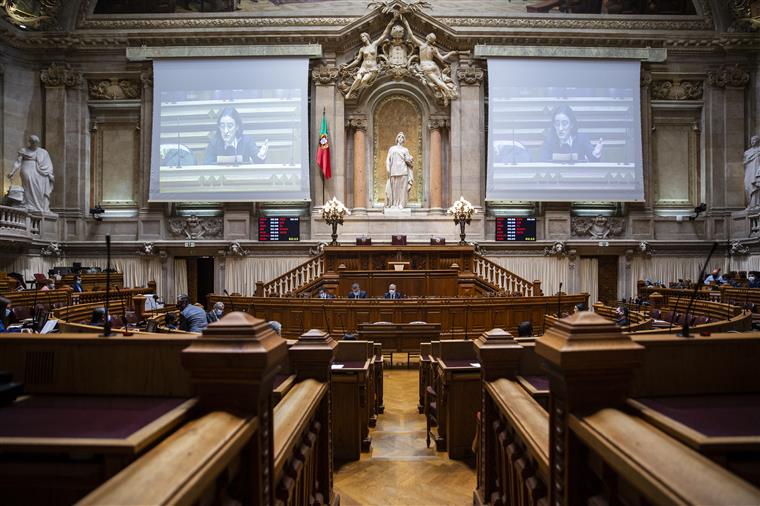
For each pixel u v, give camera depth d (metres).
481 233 17.91
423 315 11.34
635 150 18.03
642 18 18.22
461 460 5.08
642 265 18.19
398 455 5.25
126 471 1.38
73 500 1.88
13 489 1.90
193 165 17.81
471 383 5.12
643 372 2.59
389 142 18.97
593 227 18.50
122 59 18.14
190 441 1.60
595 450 1.76
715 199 18.48
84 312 8.98
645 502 1.56
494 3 18.31
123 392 2.79
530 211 18.62
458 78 18.17
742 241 17.27
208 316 8.79
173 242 17.83
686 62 18.48
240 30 17.72
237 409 1.96
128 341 2.82
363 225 17.78
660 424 1.88
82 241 18.00
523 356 3.77
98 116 18.69
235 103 17.89
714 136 18.55
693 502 1.20
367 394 5.58
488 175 17.81
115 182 18.67
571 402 1.97
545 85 18.02
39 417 2.23
